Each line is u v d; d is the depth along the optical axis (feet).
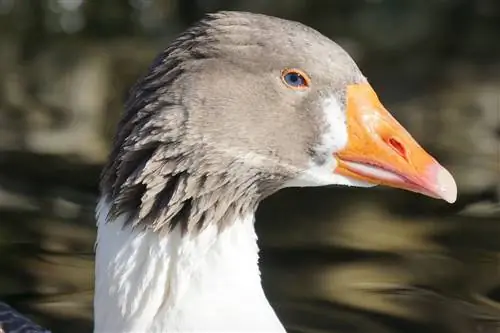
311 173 27.91
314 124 27.58
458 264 41.68
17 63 73.87
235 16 27.30
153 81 26.76
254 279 27.58
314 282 40.11
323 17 88.53
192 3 90.27
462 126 58.80
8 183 50.21
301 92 27.40
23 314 37.24
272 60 27.04
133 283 26.78
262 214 47.03
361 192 49.78
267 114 27.09
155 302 26.78
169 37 83.10
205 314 26.81
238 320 26.99
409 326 36.60
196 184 26.48
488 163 52.54
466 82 68.59
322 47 27.66
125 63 73.97
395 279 40.40
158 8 90.27
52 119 60.34
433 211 47.14
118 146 27.07
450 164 52.54
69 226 45.44
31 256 42.42
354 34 83.51
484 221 45.85
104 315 27.22
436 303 38.34
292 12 89.61
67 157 53.83
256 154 27.09
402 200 48.60
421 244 43.57
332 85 27.66
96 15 89.61
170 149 26.20
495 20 87.40
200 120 26.27
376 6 90.94
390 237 44.27
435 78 70.08
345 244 43.50
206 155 26.35
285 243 43.68
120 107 62.75
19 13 89.35
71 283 40.04
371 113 27.96
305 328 36.40
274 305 38.06
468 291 39.42
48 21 87.51
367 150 27.86
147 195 26.30
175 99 26.32
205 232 26.89
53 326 36.40
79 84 67.82
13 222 45.70
